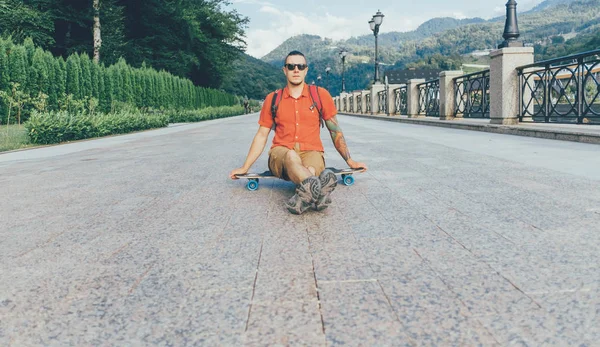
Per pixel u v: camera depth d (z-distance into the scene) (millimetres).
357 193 3752
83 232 2803
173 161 6645
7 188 4629
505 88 9953
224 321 1550
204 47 45750
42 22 26719
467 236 2473
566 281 1810
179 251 2355
